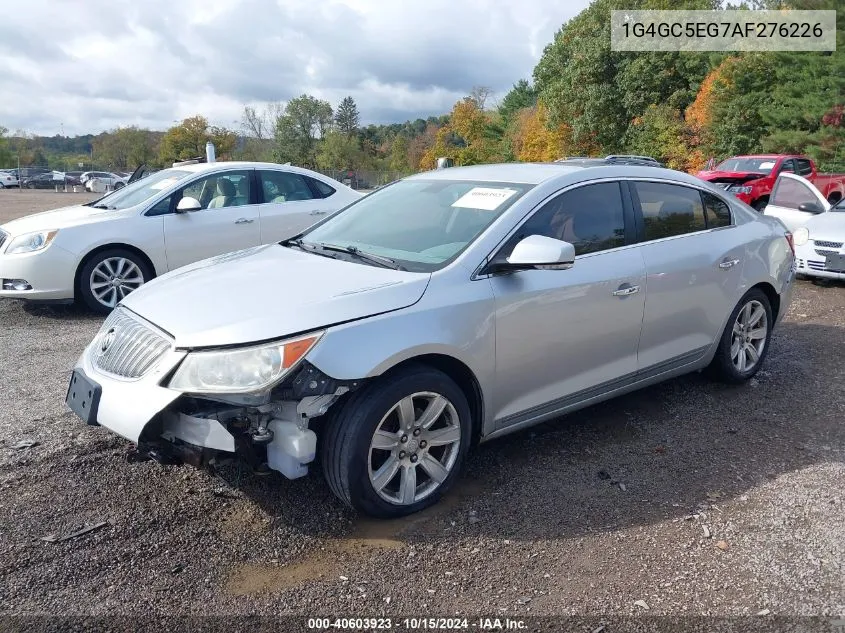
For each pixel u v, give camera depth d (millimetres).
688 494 3611
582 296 3879
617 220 4219
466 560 3029
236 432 3037
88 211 7828
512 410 3727
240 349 2951
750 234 5074
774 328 5465
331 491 3504
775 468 3908
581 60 40250
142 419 3018
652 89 37969
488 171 4449
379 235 4094
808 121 27578
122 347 3314
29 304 7965
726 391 5133
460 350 3373
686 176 4805
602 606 2730
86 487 3572
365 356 3066
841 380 5414
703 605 2730
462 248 3619
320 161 71000
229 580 2877
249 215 8148
